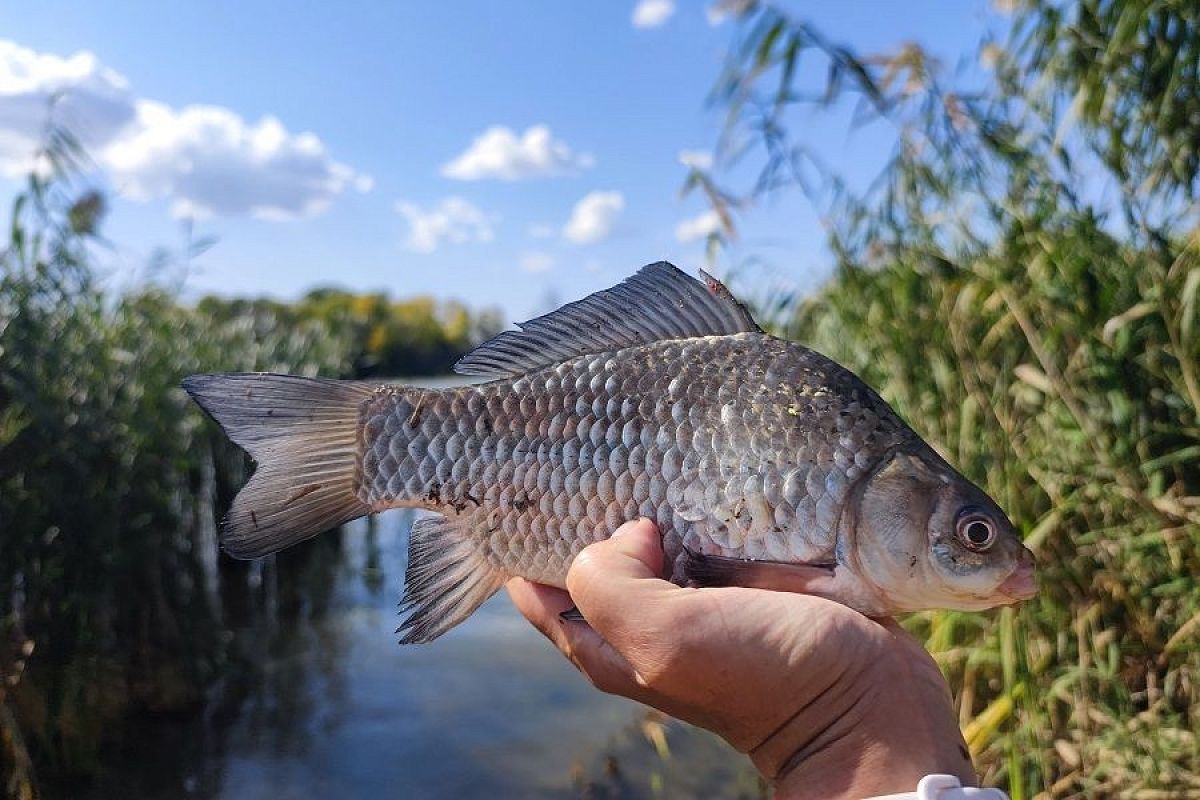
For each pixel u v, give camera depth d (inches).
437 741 32.7
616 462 11.4
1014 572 10.6
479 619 48.6
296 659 42.3
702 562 10.8
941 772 8.3
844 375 11.3
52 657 29.6
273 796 28.8
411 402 12.5
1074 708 18.9
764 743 9.2
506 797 28.1
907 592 10.7
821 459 10.8
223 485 52.7
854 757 8.6
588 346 12.4
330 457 12.6
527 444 11.9
